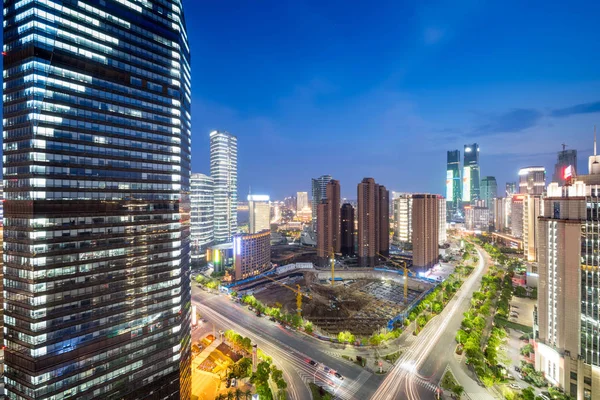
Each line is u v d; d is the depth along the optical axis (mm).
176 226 130875
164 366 124375
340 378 149750
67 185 102812
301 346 181625
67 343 101062
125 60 118125
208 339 193000
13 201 99625
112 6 115062
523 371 150000
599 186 128250
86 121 107625
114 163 113875
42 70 98812
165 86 130000
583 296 128875
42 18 99250
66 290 101375
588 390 126000
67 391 100688
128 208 116750
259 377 139500
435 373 153000
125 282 114812
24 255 97062
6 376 100625
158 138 127000
